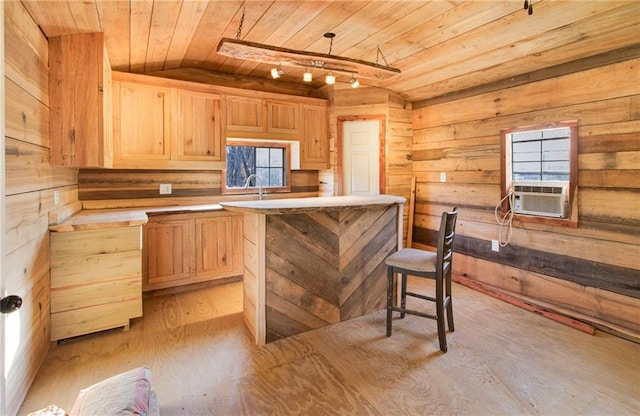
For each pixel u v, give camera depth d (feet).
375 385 6.59
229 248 12.57
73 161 8.04
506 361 7.39
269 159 14.84
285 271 8.41
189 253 11.84
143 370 5.45
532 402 6.10
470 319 9.49
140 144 11.18
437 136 13.76
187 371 7.04
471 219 12.46
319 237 8.86
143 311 10.09
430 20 8.58
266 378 6.82
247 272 9.05
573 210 9.48
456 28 8.93
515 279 11.05
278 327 8.37
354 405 6.04
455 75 11.70
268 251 8.17
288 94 14.79
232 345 8.11
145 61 10.93
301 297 8.66
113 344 8.11
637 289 8.31
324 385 6.59
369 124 14.25
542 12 7.74
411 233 14.83
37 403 6.02
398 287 10.34
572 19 7.82
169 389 6.46
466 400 6.16
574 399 6.17
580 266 9.41
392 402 6.11
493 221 11.69
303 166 14.40
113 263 8.51
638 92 8.21
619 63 8.51
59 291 7.95
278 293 8.34
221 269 12.44
